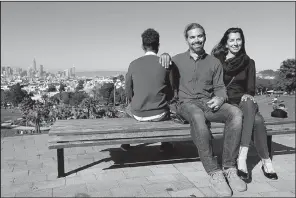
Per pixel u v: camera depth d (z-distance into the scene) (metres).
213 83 4.12
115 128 3.97
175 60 4.25
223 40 4.52
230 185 3.53
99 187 3.71
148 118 4.41
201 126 3.51
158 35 4.46
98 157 5.11
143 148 5.74
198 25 4.05
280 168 4.45
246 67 4.30
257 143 4.04
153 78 4.27
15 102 148.50
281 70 95.44
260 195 3.39
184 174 4.18
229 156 3.60
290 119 4.75
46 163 4.77
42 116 51.69
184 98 4.14
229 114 3.62
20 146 5.92
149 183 3.83
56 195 3.46
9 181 3.94
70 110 53.12
